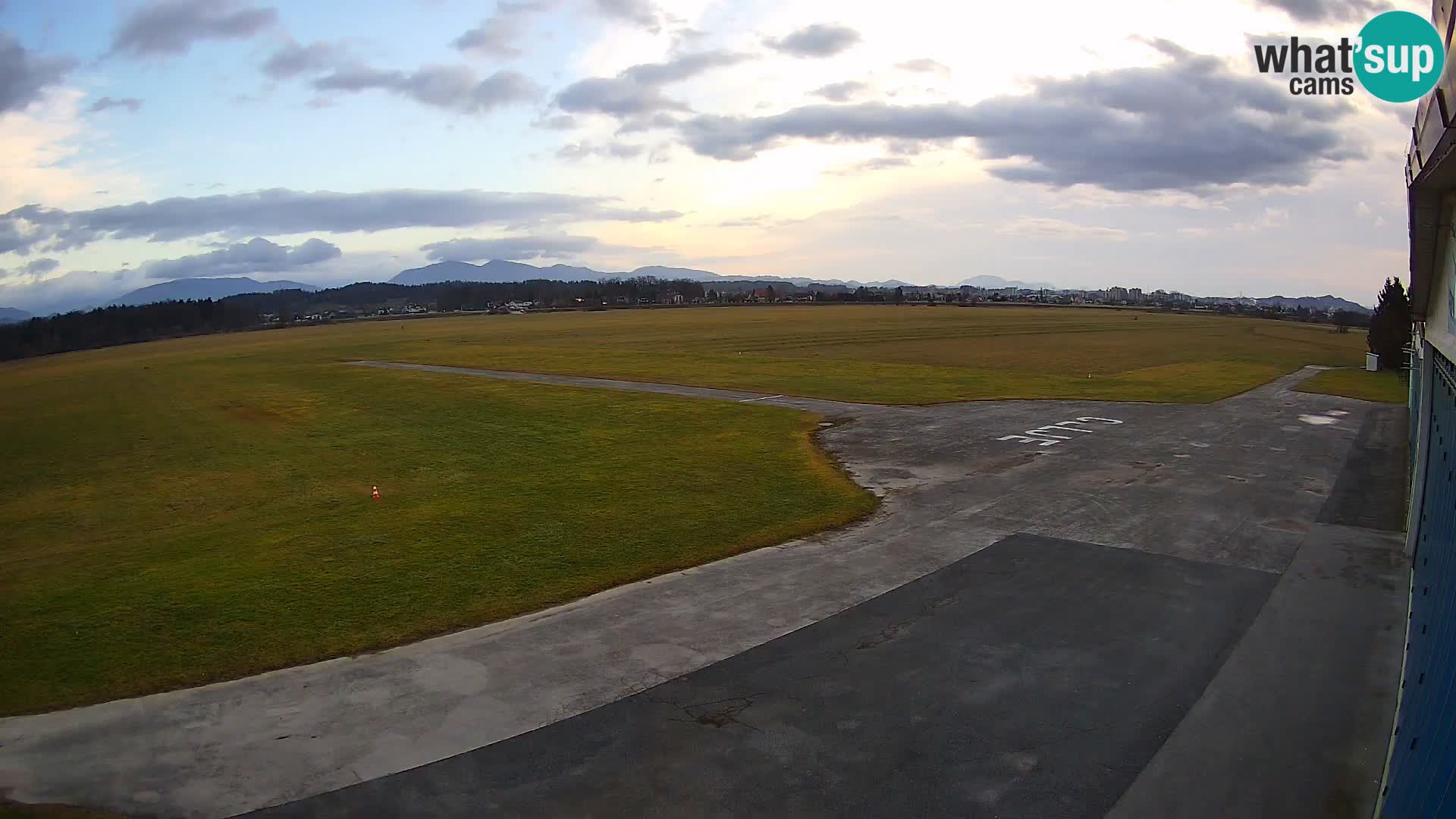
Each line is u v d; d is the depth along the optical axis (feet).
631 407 127.75
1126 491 66.64
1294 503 62.64
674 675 34.19
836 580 46.01
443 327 463.83
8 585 50.85
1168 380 165.27
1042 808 24.88
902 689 32.63
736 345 281.54
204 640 39.34
